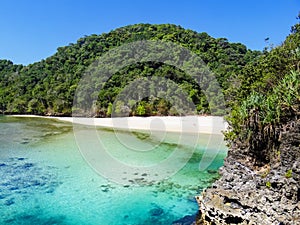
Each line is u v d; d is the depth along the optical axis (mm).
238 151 9805
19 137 24922
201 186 12211
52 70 58125
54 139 23781
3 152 18688
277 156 8461
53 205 10516
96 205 10461
